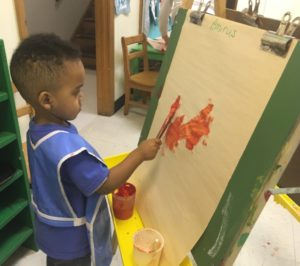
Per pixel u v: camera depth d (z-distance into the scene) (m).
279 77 0.56
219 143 0.69
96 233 0.85
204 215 0.70
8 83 1.17
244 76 0.64
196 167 0.75
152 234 0.83
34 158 0.74
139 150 0.82
